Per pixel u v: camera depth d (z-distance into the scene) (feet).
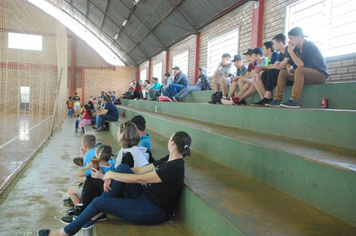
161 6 32.07
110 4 42.80
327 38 13.43
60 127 35.14
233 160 8.31
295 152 6.13
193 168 8.26
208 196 5.80
